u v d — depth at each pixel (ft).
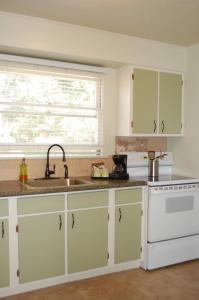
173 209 10.34
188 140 11.77
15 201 8.05
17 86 9.97
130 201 9.78
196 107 11.35
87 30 9.81
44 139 10.55
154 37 10.61
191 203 10.72
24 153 10.23
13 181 9.71
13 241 8.11
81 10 8.36
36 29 9.07
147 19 8.97
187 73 11.77
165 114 11.48
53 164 10.59
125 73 10.96
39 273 8.53
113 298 8.32
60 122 10.79
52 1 7.80
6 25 8.68
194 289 8.83
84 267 9.19
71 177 10.83
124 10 8.34
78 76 10.87
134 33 10.20
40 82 10.32
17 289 8.39
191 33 10.18
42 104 10.33
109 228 9.49
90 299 8.25
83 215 9.02
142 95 10.95
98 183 9.44
